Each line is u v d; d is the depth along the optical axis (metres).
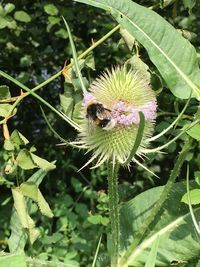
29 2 0.30
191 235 0.20
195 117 0.17
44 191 0.34
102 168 0.29
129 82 0.17
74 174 0.33
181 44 0.17
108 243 0.22
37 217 0.27
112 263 0.18
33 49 0.31
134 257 0.20
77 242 0.26
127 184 0.29
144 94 0.17
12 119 0.35
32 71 0.32
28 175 0.28
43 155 0.34
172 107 0.25
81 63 0.20
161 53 0.17
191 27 0.25
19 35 0.30
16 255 0.14
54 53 0.31
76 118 0.18
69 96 0.19
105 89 0.17
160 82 0.18
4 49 0.31
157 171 0.28
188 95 0.17
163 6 0.21
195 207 0.21
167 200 0.21
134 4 0.17
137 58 0.19
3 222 0.30
